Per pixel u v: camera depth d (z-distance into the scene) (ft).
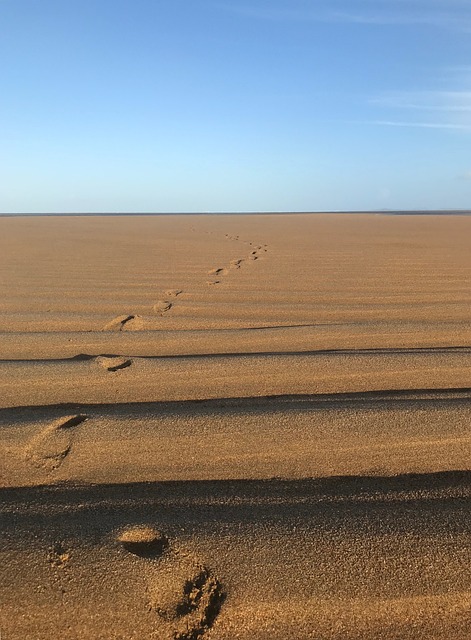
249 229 68.69
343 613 4.95
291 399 9.24
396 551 5.61
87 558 5.49
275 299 18.98
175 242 44.86
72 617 4.90
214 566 5.41
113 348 12.68
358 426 8.14
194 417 8.48
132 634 4.75
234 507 6.23
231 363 11.22
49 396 9.46
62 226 78.84
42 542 5.68
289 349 12.53
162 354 12.19
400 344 12.91
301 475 6.83
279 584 5.23
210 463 7.12
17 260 30.17
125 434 7.93
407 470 6.93
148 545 5.66
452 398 9.23
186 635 4.76
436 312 16.67
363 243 42.16
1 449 7.52
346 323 15.16
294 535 5.80
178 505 6.26
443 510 6.19
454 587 5.23
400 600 5.09
